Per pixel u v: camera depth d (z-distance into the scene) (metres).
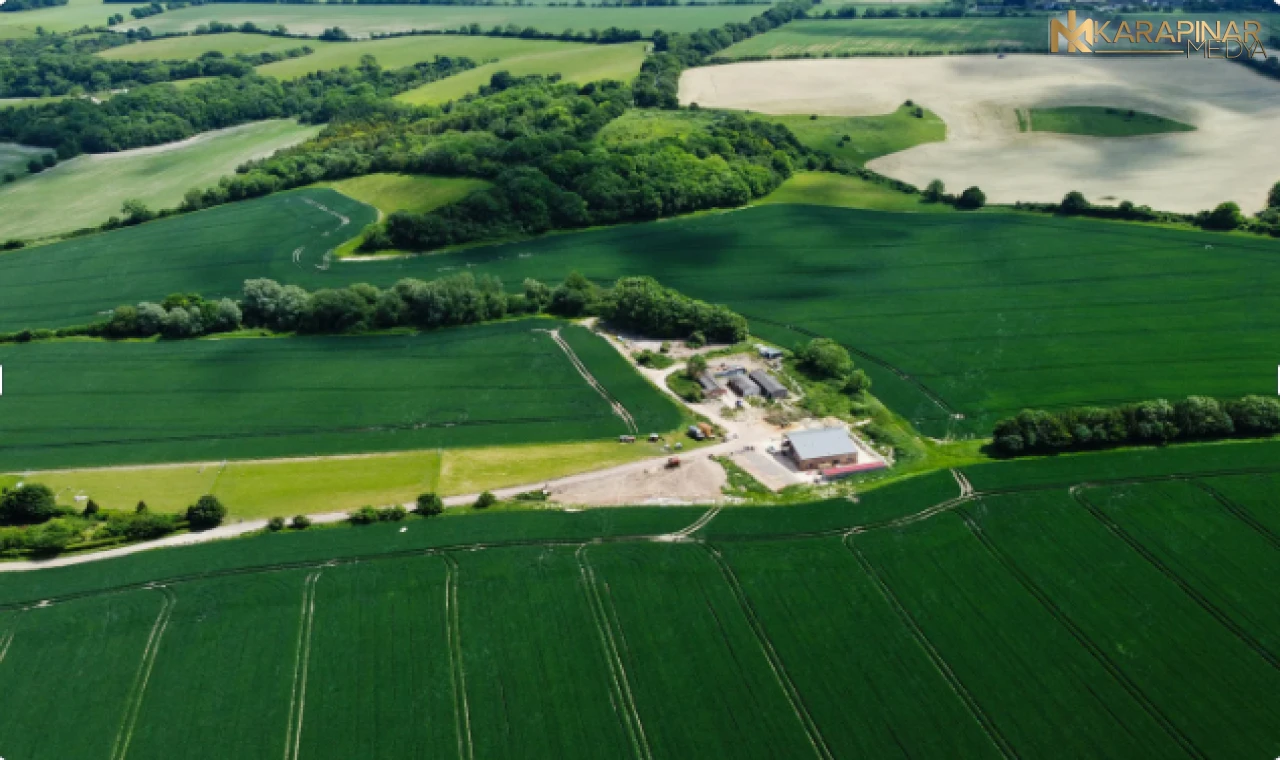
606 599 116.00
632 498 136.38
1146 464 137.12
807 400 161.38
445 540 126.94
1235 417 142.38
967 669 104.44
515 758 95.69
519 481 141.38
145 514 129.25
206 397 166.62
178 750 96.38
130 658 107.62
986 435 149.62
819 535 126.50
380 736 98.19
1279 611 109.75
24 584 119.38
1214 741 94.69
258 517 133.25
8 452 149.50
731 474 141.00
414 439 153.12
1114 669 103.56
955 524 126.94
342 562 122.94
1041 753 94.31
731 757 95.38
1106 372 165.00
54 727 98.94
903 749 95.50
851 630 110.44
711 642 109.44
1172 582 115.06
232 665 106.75
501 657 107.81
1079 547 121.50
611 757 95.75
